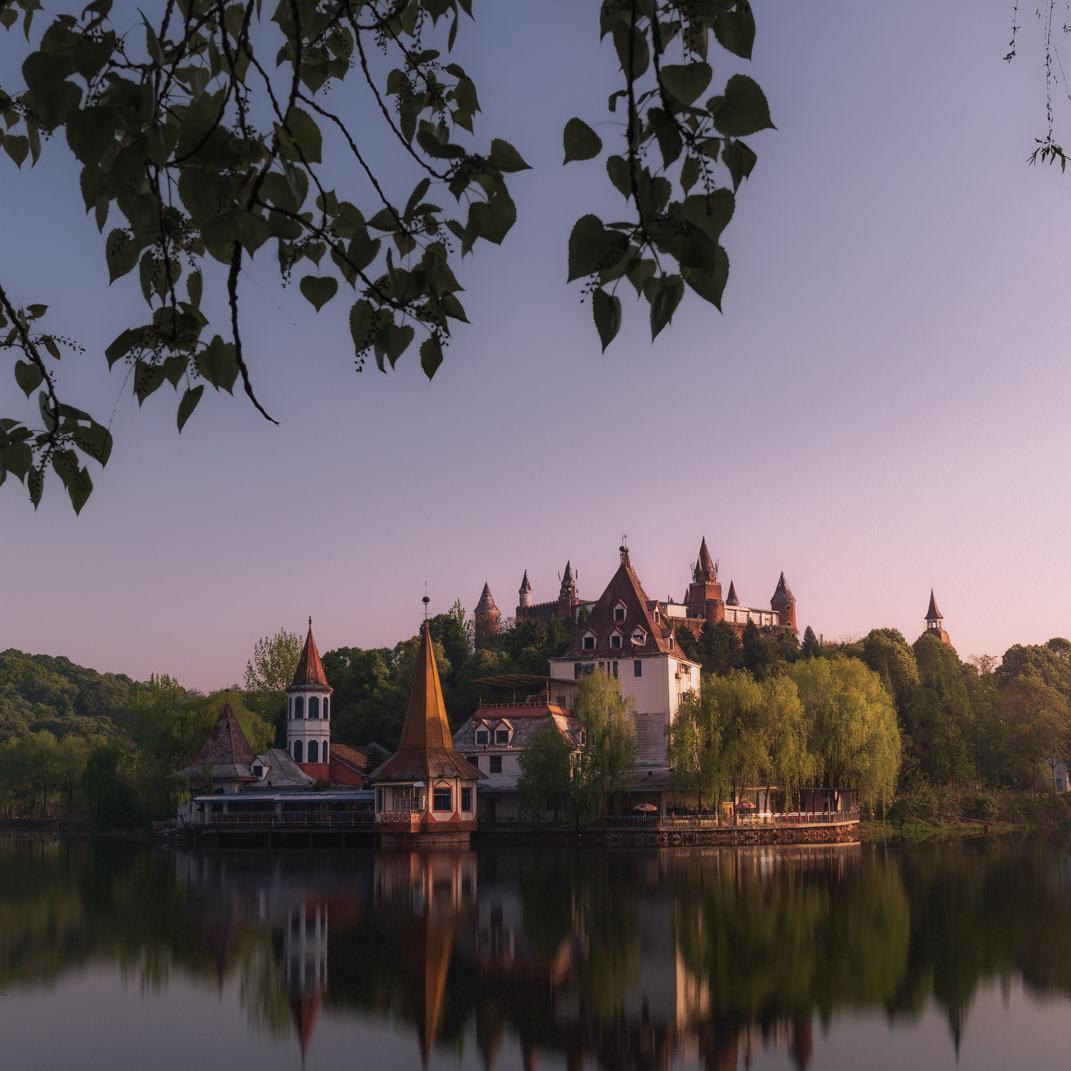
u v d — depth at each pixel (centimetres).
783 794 9600
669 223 400
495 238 454
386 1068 2759
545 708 9650
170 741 10138
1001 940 4253
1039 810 11519
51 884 6194
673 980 3612
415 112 498
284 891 5762
